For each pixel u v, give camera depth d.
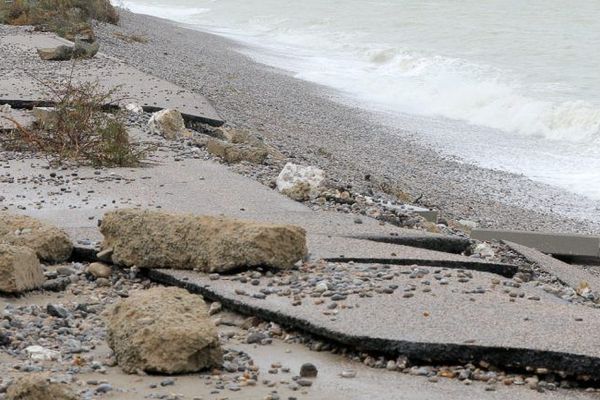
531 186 28.89
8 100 26.88
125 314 10.26
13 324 11.32
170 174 19.89
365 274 13.06
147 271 13.34
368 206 18.83
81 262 14.10
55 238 13.94
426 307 11.54
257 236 12.84
